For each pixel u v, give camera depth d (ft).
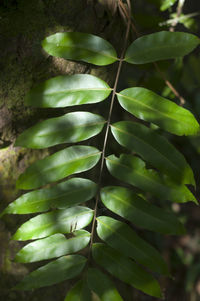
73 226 2.60
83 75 2.59
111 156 2.61
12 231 2.91
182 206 5.28
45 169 2.57
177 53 2.60
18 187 2.55
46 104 2.56
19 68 2.72
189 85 3.70
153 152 2.57
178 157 2.56
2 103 2.75
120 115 3.83
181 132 2.56
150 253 2.58
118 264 2.61
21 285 2.59
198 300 4.43
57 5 2.71
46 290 3.00
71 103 2.57
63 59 2.75
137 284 2.59
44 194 2.58
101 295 2.59
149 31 3.13
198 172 4.83
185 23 3.33
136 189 3.44
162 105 2.59
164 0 3.19
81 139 2.58
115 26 2.82
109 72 2.89
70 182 2.60
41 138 2.55
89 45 2.61
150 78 3.22
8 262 2.94
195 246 4.84
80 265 2.62
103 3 2.75
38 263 2.98
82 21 2.74
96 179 3.21
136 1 3.13
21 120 2.81
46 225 2.60
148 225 2.58
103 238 2.60
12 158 2.85
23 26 2.69
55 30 2.72
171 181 2.58
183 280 4.54
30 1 2.70
